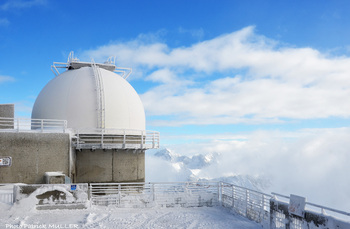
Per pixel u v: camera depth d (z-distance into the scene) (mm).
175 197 15805
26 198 13391
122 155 22312
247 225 12148
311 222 8836
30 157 17297
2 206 13242
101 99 22141
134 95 24812
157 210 14523
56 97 22188
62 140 17953
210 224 12133
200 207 15688
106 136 21797
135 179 22750
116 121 22438
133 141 22906
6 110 20359
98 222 11836
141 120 24469
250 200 13594
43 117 22109
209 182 16656
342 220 7832
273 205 10953
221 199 16500
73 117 21547
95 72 23625
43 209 13453
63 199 13797
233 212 14734
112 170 21828
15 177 16953
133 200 15438
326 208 8406
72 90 22188
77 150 21000
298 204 9500
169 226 11656
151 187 15867
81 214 13016
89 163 21266
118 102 22812
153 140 23000
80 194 14039
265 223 11516
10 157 16969
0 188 15656
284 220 10234
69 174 17969
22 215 12578
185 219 12852
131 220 12336
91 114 21797
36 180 17234
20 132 17266
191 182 16500
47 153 17609
